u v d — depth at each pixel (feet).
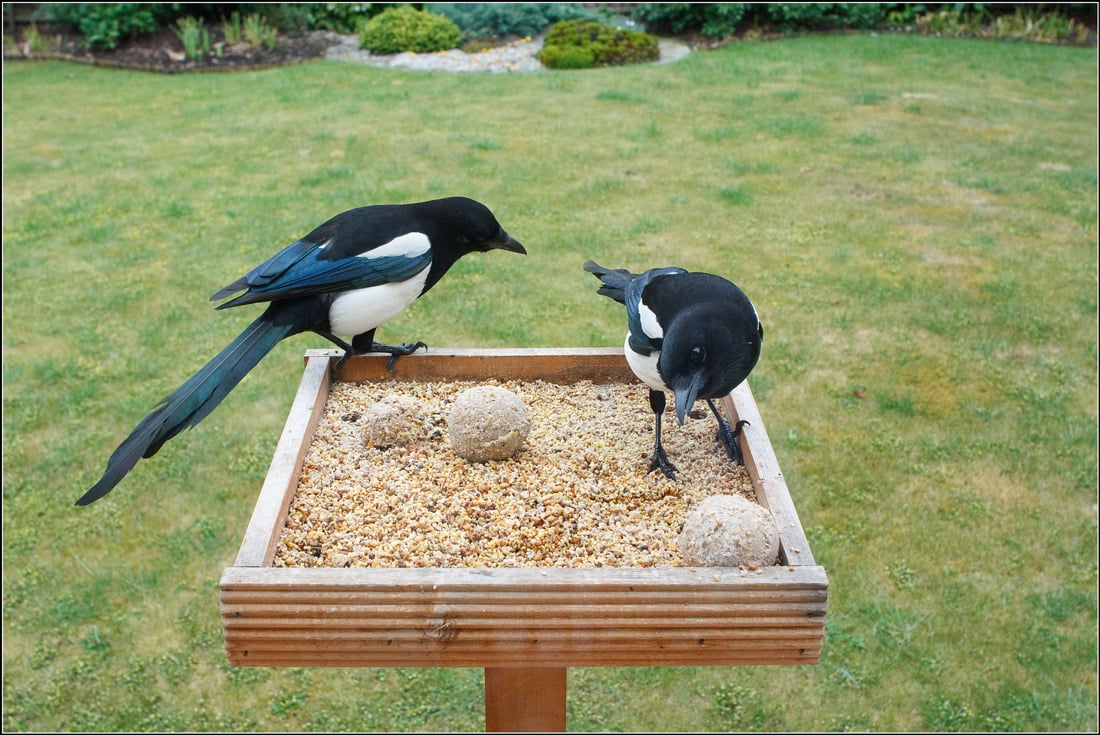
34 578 16.60
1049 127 39.42
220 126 39.88
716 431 10.78
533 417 11.07
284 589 7.06
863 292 24.89
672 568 7.27
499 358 11.75
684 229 28.50
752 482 9.71
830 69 48.14
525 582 7.09
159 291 25.57
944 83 45.91
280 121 40.22
